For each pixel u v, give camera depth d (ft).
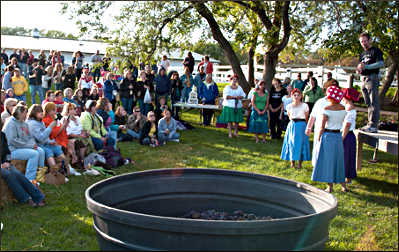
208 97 35.09
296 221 8.66
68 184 17.61
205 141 28.37
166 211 12.66
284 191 12.01
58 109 24.71
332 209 9.53
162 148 25.76
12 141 16.16
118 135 27.55
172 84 34.45
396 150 16.43
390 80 18.19
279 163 22.88
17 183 14.52
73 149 20.06
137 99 33.96
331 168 17.20
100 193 10.80
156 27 22.33
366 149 25.21
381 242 11.90
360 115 24.49
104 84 35.06
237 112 30.07
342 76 46.75
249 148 26.53
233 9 28.66
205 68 41.98
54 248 11.59
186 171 13.02
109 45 25.62
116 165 20.80
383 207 15.52
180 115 38.81
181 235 8.57
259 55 44.50
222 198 12.96
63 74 38.34
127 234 9.12
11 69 32.81
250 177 12.76
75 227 13.11
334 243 12.24
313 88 33.68
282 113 29.91
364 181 18.94
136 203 12.00
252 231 8.36
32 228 12.87
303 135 21.52
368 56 17.35
